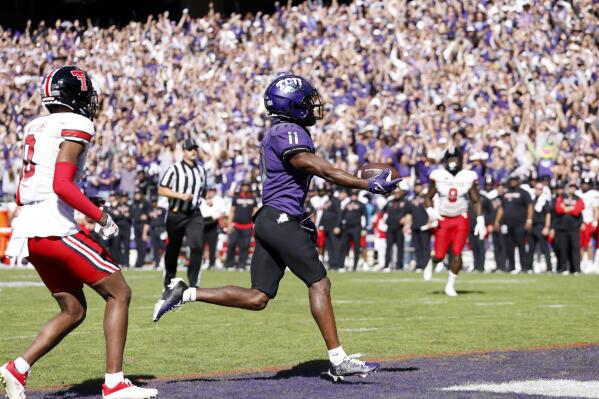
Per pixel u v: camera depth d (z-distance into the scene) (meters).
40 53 99.19
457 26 77.81
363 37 82.12
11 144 82.69
